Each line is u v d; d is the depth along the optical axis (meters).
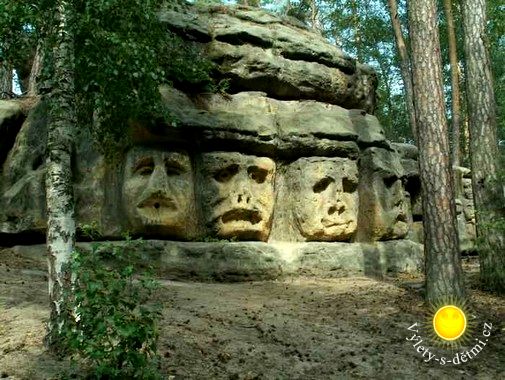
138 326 4.83
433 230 9.12
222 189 12.34
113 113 7.32
